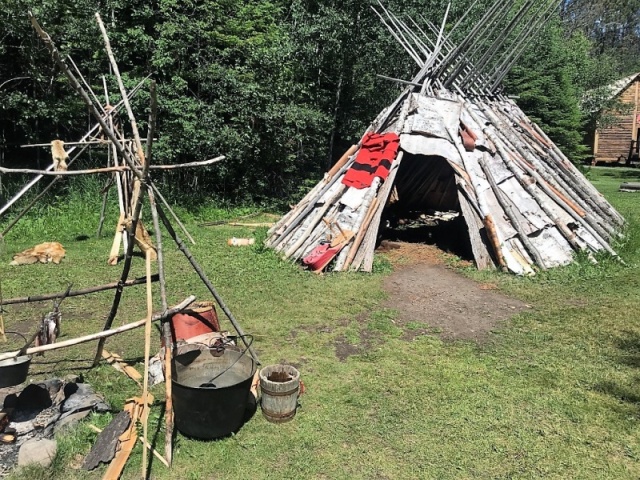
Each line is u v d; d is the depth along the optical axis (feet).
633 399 15.66
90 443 12.82
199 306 17.07
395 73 60.29
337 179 31.12
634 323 21.40
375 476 12.15
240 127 45.73
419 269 29.17
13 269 27.09
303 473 12.17
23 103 38.34
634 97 105.70
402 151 30.48
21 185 38.96
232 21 45.52
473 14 56.90
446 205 47.21
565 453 13.10
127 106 13.84
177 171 45.19
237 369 14.49
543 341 19.75
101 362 17.01
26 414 13.53
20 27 35.76
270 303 23.00
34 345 15.47
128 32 41.39
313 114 52.31
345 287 25.17
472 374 17.02
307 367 17.29
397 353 18.49
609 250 29.32
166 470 12.12
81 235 34.17
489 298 24.50
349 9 54.80
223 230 38.40
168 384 12.57
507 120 37.37
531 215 29.09
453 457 12.85
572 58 85.76
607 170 96.32
